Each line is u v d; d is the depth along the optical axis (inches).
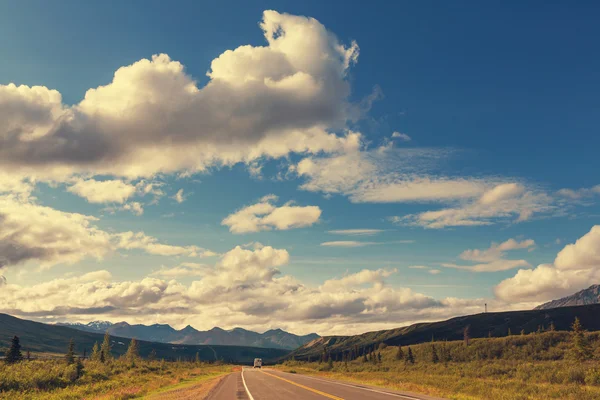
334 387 1309.1
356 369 4205.2
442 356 6254.9
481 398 932.0
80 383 1601.9
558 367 2130.9
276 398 956.0
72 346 3437.5
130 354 5575.8
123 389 1408.7
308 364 6791.3
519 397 910.4
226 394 1081.4
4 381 1306.6
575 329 3937.0
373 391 1133.7
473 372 2393.0
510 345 6048.2
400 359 6983.3
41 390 1333.7
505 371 2336.4
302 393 1082.7
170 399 1007.0
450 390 1132.5
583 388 1150.3
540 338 5905.5
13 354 3198.8
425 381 1520.7
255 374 2566.4
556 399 952.3
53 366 1738.4
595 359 3668.8
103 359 4522.6
